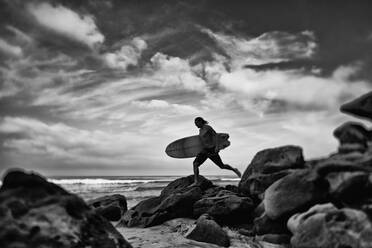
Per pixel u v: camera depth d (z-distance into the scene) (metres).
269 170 6.34
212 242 5.04
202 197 7.23
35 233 2.74
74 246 2.80
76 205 3.21
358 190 3.86
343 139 4.64
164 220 7.08
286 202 4.70
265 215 5.20
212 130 8.43
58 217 2.95
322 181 4.40
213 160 8.45
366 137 4.55
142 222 7.23
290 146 6.43
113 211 9.21
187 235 5.41
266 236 4.95
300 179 4.73
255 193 6.29
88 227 3.08
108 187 32.78
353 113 4.53
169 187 8.66
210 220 5.40
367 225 3.31
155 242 5.21
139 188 28.02
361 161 4.16
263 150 6.81
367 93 4.46
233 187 7.58
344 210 3.67
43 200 3.05
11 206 2.86
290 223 4.37
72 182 51.66
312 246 3.63
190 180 8.73
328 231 3.57
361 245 3.21
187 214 7.04
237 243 5.06
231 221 6.17
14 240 2.63
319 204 4.32
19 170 3.25
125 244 3.26
